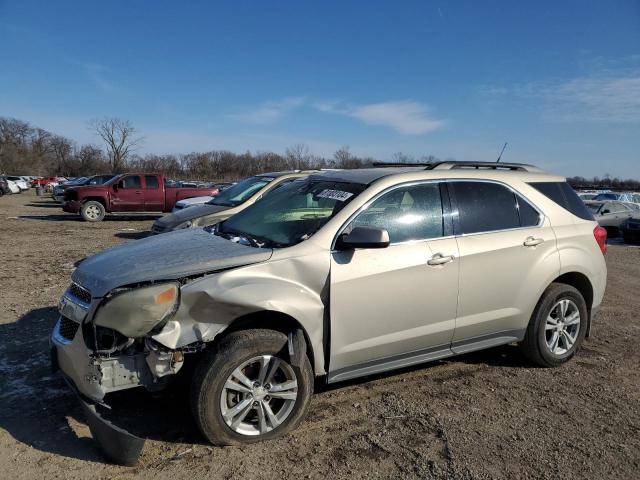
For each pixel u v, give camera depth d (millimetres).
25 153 107875
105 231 15805
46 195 48625
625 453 3391
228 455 3221
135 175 19875
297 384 3416
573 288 4762
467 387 4340
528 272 4438
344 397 4086
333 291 3539
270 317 3490
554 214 4727
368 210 3842
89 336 3143
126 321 3033
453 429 3629
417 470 3133
